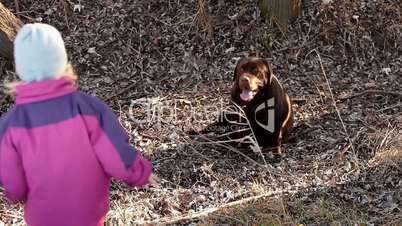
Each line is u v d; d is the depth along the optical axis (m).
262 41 6.74
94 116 2.61
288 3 6.67
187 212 4.35
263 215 4.07
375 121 5.49
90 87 6.29
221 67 6.50
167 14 7.00
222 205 4.36
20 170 2.60
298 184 4.62
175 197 4.56
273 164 5.02
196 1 7.05
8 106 5.99
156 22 6.92
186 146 5.27
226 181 4.77
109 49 6.71
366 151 5.00
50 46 2.53
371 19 6.91
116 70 6.52
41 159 2.55
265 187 4.63
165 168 4.96
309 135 5.43
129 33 6.83
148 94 6.13
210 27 6.75
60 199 2.61
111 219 4.20
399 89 6.14
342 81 6.33
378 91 6.01
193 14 6.94
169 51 6.68
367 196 4.34
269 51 6.69
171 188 4.70
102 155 2.59
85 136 2.58
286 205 4.24
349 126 5.47
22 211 4.38
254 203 4.30
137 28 6.87
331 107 5.84
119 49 6.71
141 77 6.41
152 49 6.70
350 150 5.03
